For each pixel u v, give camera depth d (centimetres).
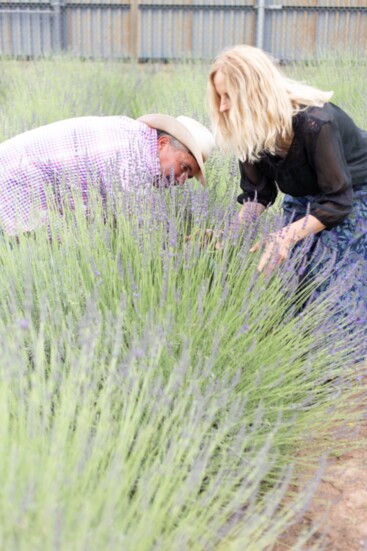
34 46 1420
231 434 223
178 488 185
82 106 681
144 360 212
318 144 268
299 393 249
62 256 256
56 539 135
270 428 230
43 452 164
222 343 238
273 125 256
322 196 280
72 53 1143
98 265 253
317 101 270
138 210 269
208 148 319
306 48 1374
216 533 177
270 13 1384
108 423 179
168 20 1409
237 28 1412
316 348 265
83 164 304
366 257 305
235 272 264
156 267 256
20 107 659
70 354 212
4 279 253
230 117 255
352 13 1371
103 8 1401
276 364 234
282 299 268
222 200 309
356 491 226
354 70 808
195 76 895
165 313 234
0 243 278
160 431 208
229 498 204
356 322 285
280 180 296
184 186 303
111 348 227
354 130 286
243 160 270
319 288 304
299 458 228
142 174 293
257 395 237
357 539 206
